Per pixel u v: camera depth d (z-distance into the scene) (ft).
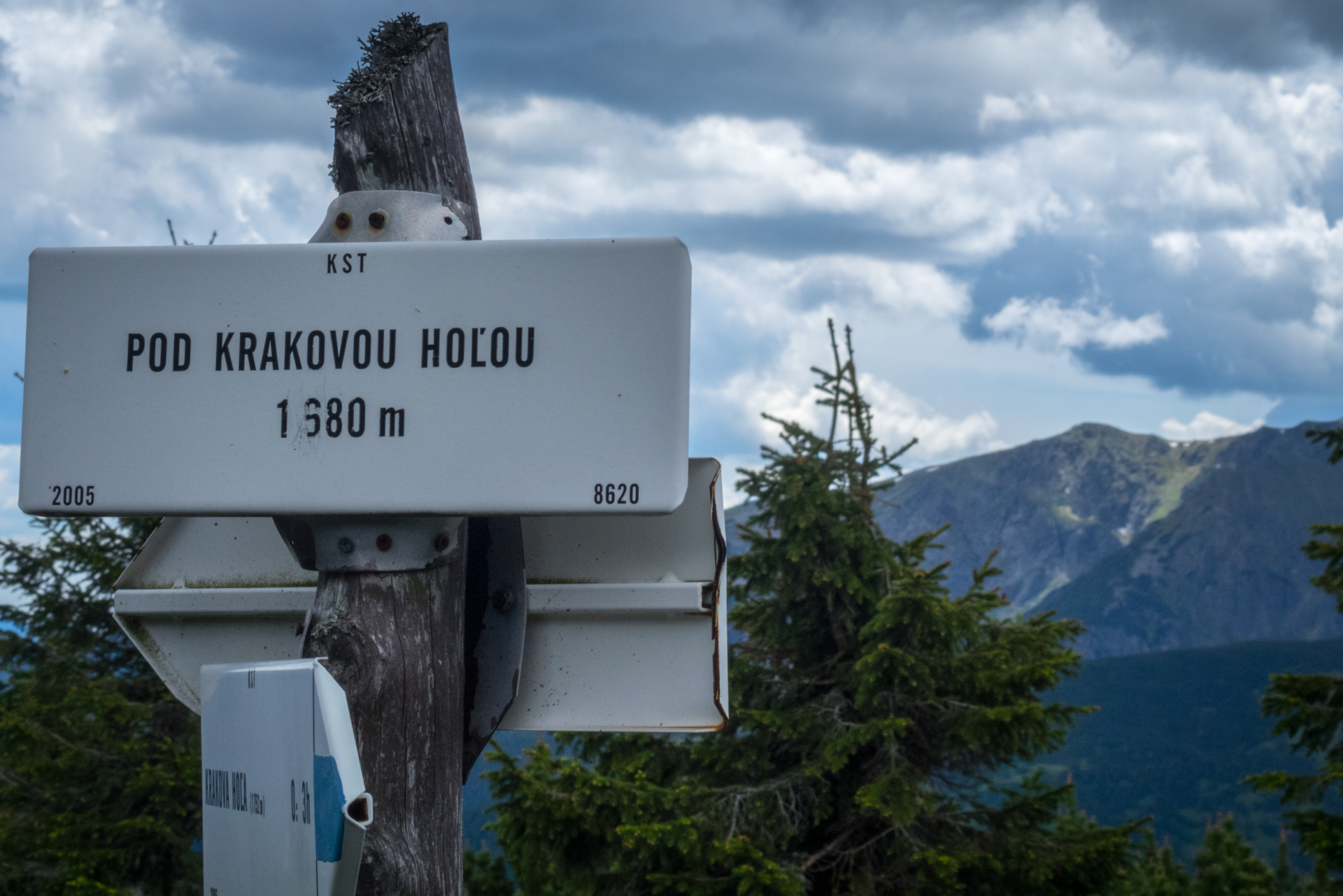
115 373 4.87
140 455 4.82
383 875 4.53
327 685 4.00
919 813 30.48
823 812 29.96
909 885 28.81
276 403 4.79
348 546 4.85
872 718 30.60
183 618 5.81
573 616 5.59
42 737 35.40
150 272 4.89
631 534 5.55
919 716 30.89
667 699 5.51
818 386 33.83
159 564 5.85
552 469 4.62
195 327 4.85
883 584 31.76
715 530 5.51
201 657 5.78
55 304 4.91
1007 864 28.81
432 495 4.67
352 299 4.79
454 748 5.06
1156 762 599.98
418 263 4.77
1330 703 31.48
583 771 28.12
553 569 5.59
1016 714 28.14
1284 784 31.01
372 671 4.71
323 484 4.73
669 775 33.27
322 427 4.75
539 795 27.66
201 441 4.81
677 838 26.58
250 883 4.45
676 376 4.61
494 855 36.17
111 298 4.90
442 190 5.61
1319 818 30.04
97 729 36.88
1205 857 46.85
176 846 37.60
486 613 5.49
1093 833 29.25
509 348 4.69
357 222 5.30
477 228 5.71
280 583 5.74
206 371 4.83
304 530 4.94
